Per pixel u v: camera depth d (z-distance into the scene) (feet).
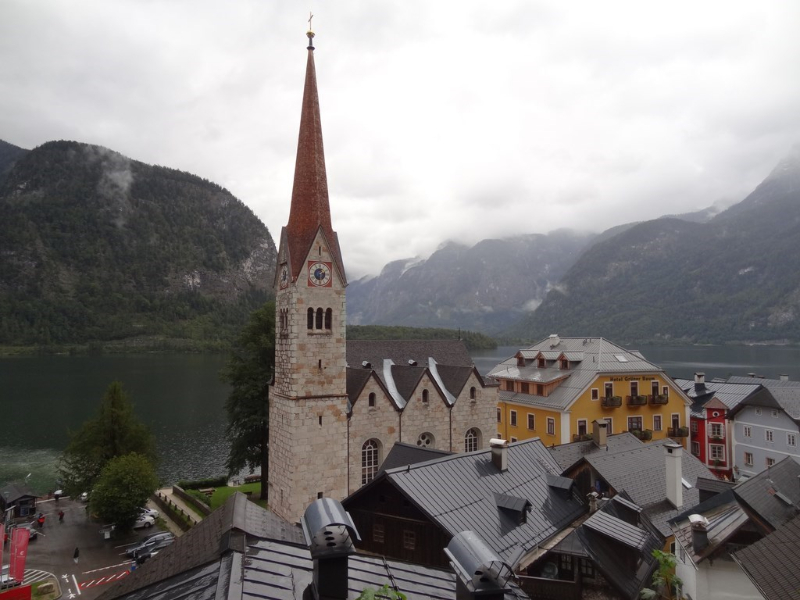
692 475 161.38
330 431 178.19
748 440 265.95
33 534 211.82
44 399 537.65
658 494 141.79
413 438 206.80
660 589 99.91
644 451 162.81
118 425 243.60
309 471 174.91
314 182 179.11
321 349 177.37
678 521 125.18
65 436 400.67
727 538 98.84
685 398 275.39
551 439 256.93
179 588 49.73
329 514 46.19
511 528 110.22
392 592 41.34
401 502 108.37
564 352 281.74
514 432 280.51
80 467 241.14
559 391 262.88
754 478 113.39
